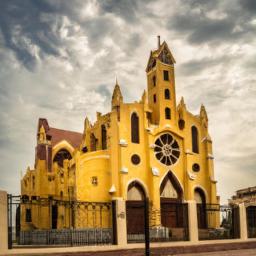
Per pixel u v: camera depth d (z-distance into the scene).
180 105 67.06
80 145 76.81
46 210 64.12
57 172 69.06
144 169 60.72
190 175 63.38
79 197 56.53
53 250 25.67
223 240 35.06
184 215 34.16
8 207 24.77
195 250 32.88
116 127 59.81
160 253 30.62
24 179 82.75
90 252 27.06
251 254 33.62
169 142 64.31
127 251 28.73
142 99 63.31
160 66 66.69
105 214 56.38
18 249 24.61
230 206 38.44
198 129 67.69
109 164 59.31
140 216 55.09
